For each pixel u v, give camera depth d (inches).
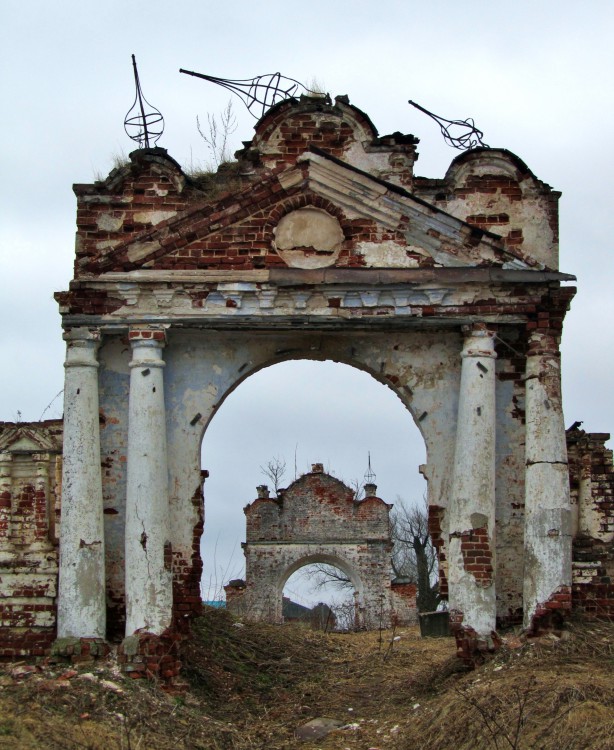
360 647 808.3
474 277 599.2
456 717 489.7
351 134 633.6
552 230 629.6
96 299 602.2
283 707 594.6
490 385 600.1
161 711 531.8
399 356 631.2
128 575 582.2
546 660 551.2
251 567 1530.5
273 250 605.6
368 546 1525.6
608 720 450.0
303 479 1552.7
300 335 630.5
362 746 511.8
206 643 681.6
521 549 608.7
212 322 601.3
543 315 603.5
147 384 597.0
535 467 592.1
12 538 610.2
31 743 451.5
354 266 604.4
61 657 572.7
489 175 632.4
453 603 587.8
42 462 618.5
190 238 605.3
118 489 611.8
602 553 617.6
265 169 628.7
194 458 618.8
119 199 626.2
